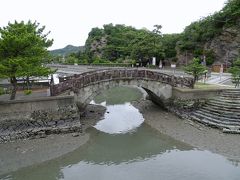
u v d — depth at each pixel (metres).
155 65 62.31
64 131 22.33
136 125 26.38
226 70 51.00
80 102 26.30
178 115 27.38
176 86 29.97
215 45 57.50
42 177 15.63
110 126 26.09
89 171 16.48
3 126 20.58
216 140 20.39
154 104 34.72
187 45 63.22
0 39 20.34
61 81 26.11
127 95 44.12
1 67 19.53
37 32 24.59
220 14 57.31
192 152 18.95
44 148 19.42
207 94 27.48
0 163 17.03
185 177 15.47
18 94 26.00
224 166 16.70
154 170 16.53
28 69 20.77
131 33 90.69
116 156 18.88
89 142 21.22
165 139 21.81
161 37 71.31
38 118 21.73
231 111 23.91
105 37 94.19
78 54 100.56
